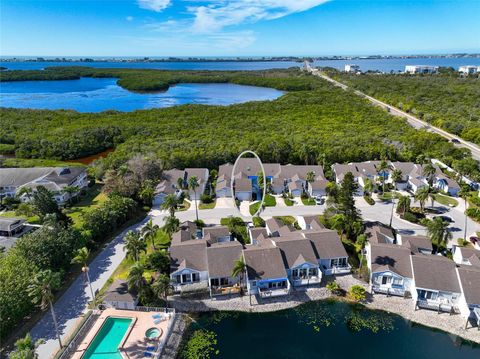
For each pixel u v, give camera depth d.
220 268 52.31
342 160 107.06
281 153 108.00
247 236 65.44
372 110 165.50
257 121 149.75
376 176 94.44
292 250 55.28
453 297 48.97
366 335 45.72
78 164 111.12
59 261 53.59
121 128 138.25
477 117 144.25
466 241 65.06
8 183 86.25
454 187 87.31
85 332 43.75
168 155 103.81
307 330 46.53
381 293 52.25
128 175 85.06
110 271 56.38
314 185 87.44
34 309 47.56
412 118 159.12
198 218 75.69
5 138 131.62
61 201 81.81
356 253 60.84
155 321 45.69
